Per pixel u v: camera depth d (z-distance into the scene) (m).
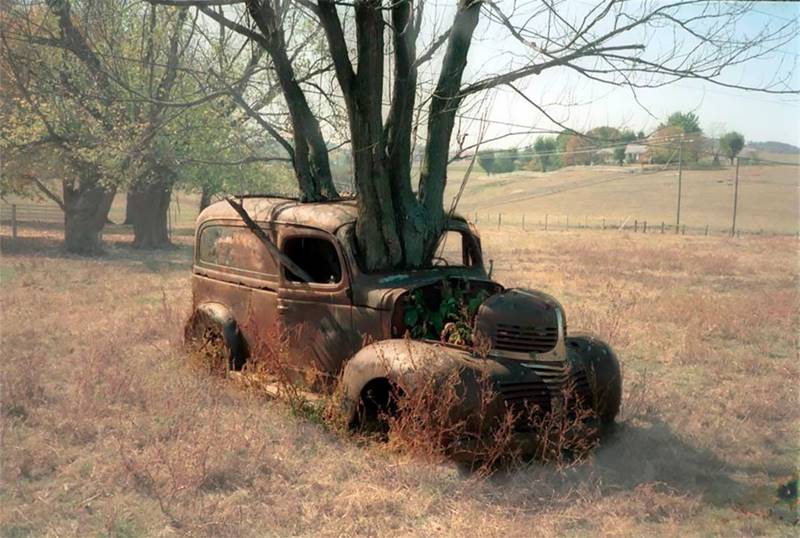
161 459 5.17
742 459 5.84
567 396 5.47
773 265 25.97
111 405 6.57
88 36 10.27
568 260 25.58
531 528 4.49
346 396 5.68
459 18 6.57
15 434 5.72
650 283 18.48
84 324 10.69
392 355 5.43
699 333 10.86
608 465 5.58
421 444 5.20
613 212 94.62
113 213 62.03
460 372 5.20
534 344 5.52
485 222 78.94
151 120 14.00
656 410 6.93
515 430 5.37
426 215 6.77
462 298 6.25
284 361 6.70
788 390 7.88
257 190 27.44
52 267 19.09
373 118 6.19
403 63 6.41
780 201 100.38
